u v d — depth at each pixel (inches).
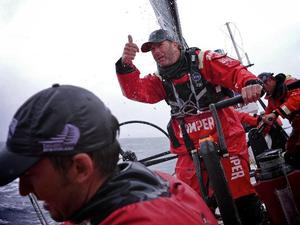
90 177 33.9
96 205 32.4
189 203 40.3
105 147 34.8
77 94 35.1
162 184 39.4
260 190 86.7
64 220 35.9
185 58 110.2
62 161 32.6
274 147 185.6
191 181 109.7
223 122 108.6
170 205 34.2
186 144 107.7
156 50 109.5
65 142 32.4
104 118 35.6
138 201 32.4
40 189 33.7
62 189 33.5
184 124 110.0
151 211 31.9
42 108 33.4
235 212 70.4
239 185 104.3
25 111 33.9
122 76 118.3
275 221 86.1
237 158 105.9
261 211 109.4
